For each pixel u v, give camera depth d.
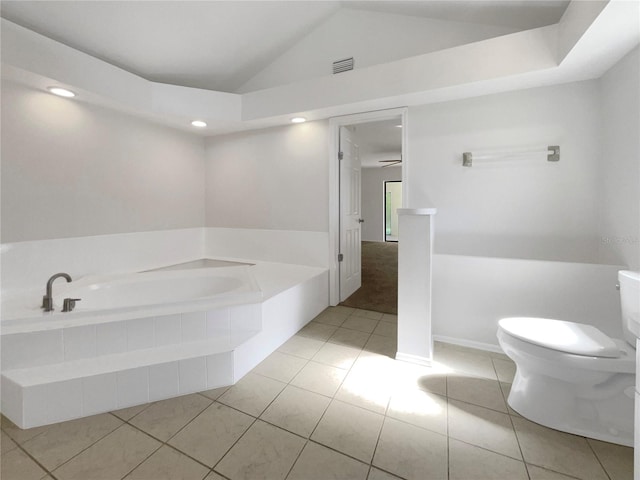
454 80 2.18
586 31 1.55
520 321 1.65
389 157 6.94
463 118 2.43
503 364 2.03
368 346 2.30
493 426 1.46
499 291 2.16
